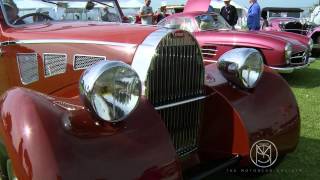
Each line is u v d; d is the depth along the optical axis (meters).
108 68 2.18
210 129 3.15
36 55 3.23
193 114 3.03
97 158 2.08
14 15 3.64
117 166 2.12
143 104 2.40
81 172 2.01
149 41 2.66
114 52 2.77
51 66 3.13
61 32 3.17
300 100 6.90
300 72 10.16
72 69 2.99
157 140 2.30
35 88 3.29
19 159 2.01
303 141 4.59
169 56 2.71
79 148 2.06
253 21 11.73
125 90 2.22
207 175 2.88
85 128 2.16
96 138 2.14
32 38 3.27
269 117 3.12
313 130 5.02
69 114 2.18
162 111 2.75
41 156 1.97
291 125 3.22
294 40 8.86
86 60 2.91
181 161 3.00
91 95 2.15
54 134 2.04
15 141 2.05
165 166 2.28
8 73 3.56
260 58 3.19
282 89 3.32
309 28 15.41
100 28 3.13
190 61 2.88
